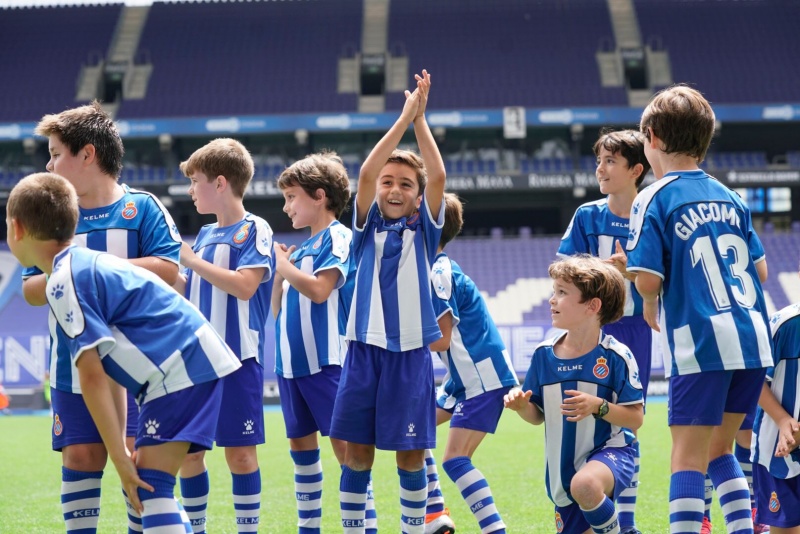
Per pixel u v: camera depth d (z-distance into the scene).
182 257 4.26
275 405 19.67
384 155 4.02
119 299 3.20
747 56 32.41
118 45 33.97
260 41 34.03
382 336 3.95
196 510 4.28
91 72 32.62
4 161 30.73
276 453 10.63
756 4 34.69
